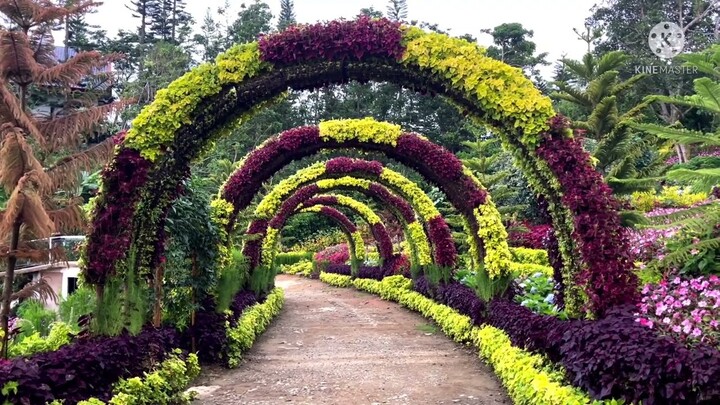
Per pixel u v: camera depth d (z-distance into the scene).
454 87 4.68
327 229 26.47
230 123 5.04
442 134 26.20
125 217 4.32
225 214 7.45
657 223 5.00
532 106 4.50
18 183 3.64
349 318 10.74
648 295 4.10
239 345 6.80
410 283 12.51
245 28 28.73
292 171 24.67
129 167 4.40
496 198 11.55
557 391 3.64
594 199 4.27
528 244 11.70
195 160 5.07
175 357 4.89
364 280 16.05
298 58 4.65
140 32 31.44
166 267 5.82
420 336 8.44
